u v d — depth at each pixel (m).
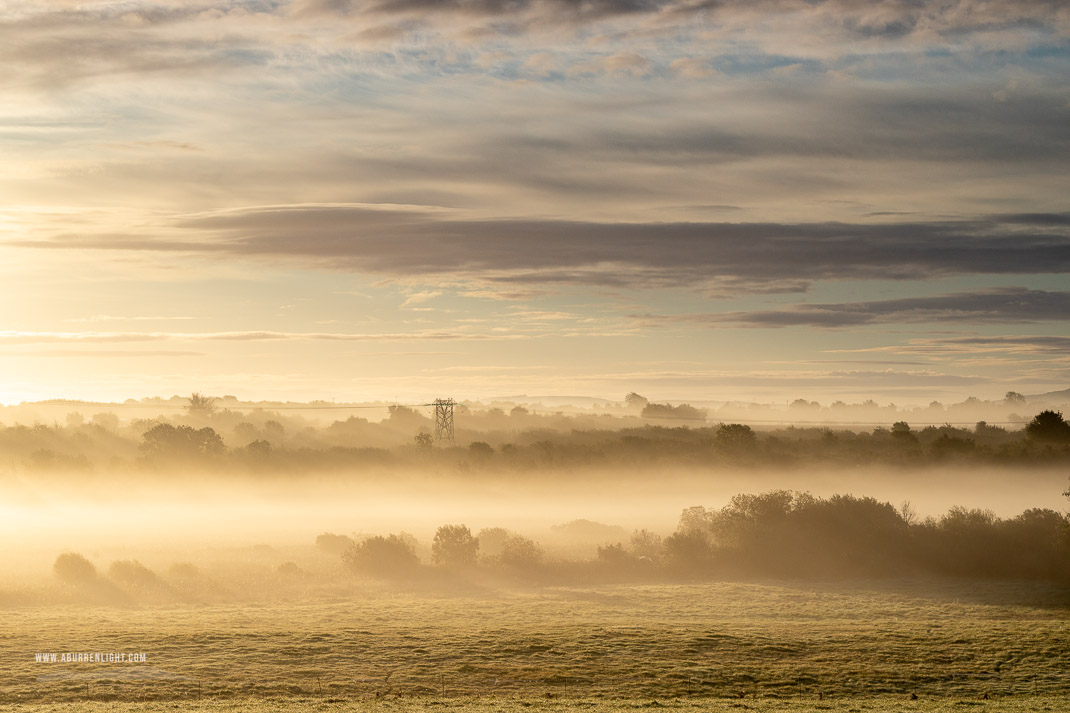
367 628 61.97
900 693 47.81
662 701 45.19
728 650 55.75
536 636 59.12
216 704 43.31
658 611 72.50
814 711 42.47
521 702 44.56
